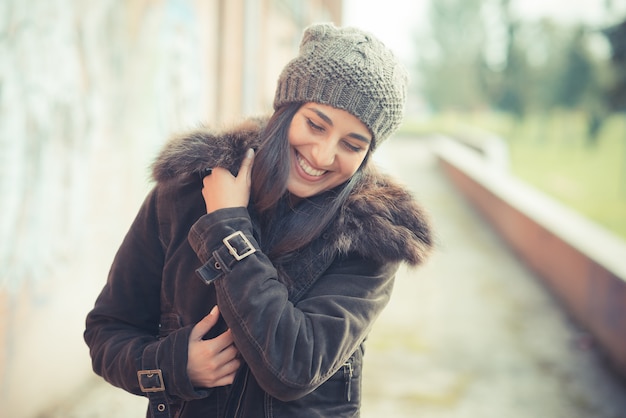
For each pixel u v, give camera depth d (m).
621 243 6.07
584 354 5.09
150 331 1.54
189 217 1.46
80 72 3.61
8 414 3.10
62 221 3.51
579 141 42.91
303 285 1.38
